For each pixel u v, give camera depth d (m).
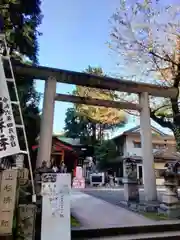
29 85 9.22
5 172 4.13
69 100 8.16
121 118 13.15
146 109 8.76
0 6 7.67
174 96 9.26
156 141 25.95
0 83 4.93
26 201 4.56
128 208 8.18
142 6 10.02
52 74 7.75
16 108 8.21
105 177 23.73
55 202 4.38
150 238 5.14
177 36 9.85
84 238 5.09
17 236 4.05
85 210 7.78
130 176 9.02
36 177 5.47
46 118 7.46
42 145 7.25
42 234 4.16
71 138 30.31
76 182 19.00
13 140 4.63
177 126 10.08
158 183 22.70
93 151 26.72
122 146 26.94
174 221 6.09
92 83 8.25
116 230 5.42
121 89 8.65
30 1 8.78
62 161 19.17
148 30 10.13
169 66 10.12
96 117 13.59
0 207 3.97
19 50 8.96
